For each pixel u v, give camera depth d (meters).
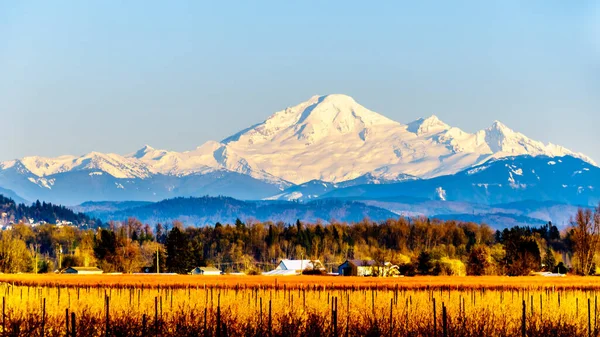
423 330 175.25
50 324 183.50
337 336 168.50
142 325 178.00
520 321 186.88
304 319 185.12
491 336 173.62
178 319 183.25
